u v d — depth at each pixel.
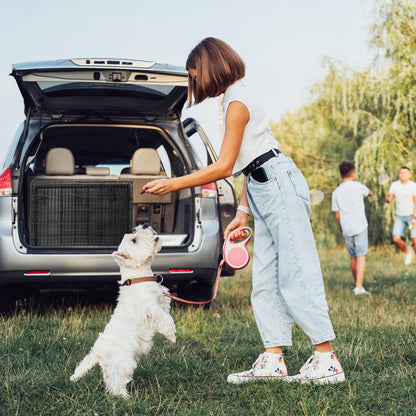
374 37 14.62
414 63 14.30
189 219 5.45
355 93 14.98
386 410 2.94
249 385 3.30
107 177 5.69
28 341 4.22
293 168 3.32
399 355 3.90
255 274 3.46
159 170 5.84
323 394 3.07
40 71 4.78
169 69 5.02
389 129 14.28
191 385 3.38
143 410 2.91
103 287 5.36
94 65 4.80
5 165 5.12
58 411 2.91
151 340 3.29
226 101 3.28
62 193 5.21
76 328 4.66
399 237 10.62
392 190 10.56
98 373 3.46
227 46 3.26
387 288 7.59
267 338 3.41
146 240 3.32
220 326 4.93
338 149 17.62
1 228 4.93
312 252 3.30
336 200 7.59
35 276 4.94
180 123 5.75
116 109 5.59
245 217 3.67
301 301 3.26
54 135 6.00
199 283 5.55
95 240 5.25
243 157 3.31
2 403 3.01
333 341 4.39
